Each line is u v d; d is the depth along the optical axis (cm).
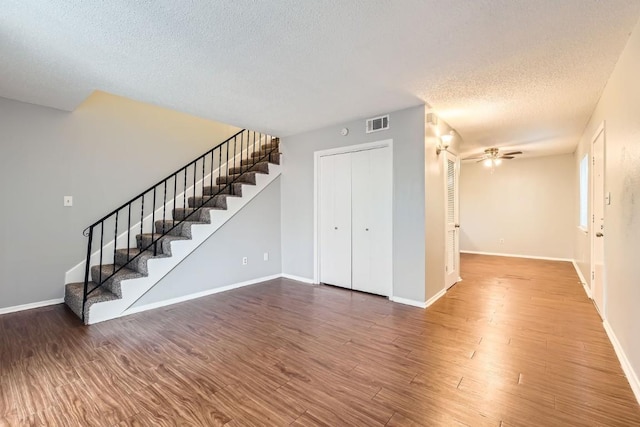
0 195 325
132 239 420
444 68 260
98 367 225
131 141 420
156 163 445
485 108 362
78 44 221
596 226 365
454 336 278
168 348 255
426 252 359
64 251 366
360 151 416
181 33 208
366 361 234
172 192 462
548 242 694
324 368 224
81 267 378
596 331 288
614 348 252
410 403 184
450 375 214
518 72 268
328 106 355
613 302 267
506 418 171
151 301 350
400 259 374
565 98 329
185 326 301
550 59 246
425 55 238
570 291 427
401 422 168
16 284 336
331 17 190
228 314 334
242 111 373
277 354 245
